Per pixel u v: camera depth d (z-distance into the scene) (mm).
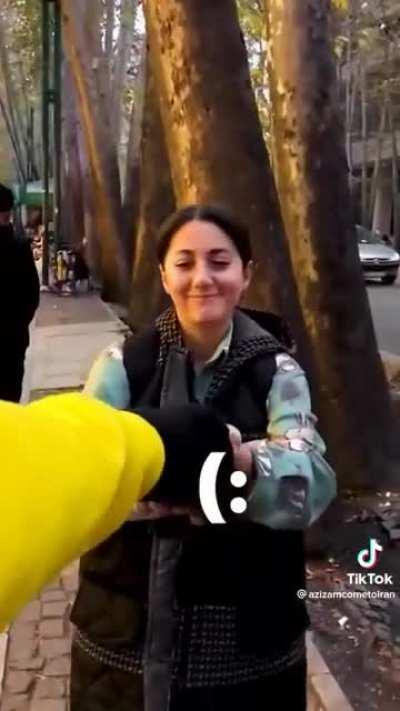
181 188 4844
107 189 18484
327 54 5805
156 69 4949
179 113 4773
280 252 4844
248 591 1848
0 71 40812
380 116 39062
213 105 4691
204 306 1843
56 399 831
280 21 5805
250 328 1932
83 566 1955
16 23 34531
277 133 5969
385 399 5930
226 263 1877
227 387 1863
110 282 19250
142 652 1883
